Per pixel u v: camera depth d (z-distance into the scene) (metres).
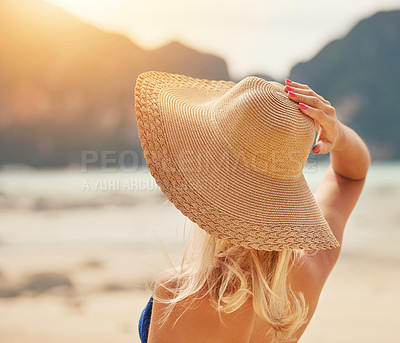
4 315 6.76
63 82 89.44
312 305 1.77
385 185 31.50
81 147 88.56
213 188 1.48
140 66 96.62
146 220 15.58
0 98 86.44
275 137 1.47
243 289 1.45
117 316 6.77
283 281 1.51
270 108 1.48
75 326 6.33
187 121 1.55
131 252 10.86
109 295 7.77
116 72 93.62
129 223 15.09
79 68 90.88
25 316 6.73
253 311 1.51
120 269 9.40
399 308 7.30
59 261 10.19
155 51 99.44
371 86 126.12
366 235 13.95
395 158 120.75
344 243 12.77
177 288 1.49
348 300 7.73
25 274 9.14
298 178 1.55
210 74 100.19
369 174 45.62
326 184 1.93
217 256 1.49
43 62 89.19
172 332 1.48
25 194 24.14
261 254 1.50
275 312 1.49
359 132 124.38
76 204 19.77
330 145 1.60
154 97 1.62
